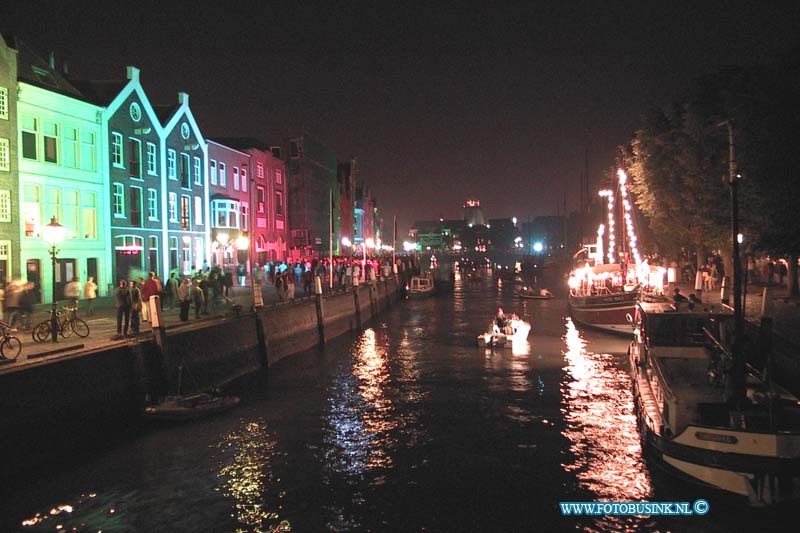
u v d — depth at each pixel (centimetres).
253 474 1592
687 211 4412
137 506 1406
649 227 5216
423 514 1380
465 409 2192
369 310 4991
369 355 3291
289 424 2009
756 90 2677
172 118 4325
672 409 1478
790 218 2478
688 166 4084
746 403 1421
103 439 1809
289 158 6850
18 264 2817
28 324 2245
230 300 3394
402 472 1611
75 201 3275
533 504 1427
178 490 1491
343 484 1537
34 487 1488
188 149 4547
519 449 1775
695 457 1355
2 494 1448
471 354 3294
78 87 3681
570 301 4931
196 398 2103
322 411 2166
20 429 1521
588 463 1661
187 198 4538
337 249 8794
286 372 2839
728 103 3095
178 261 4375
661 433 1474
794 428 1367
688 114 4022
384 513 1386
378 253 11962
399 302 6562
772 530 1293
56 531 1292
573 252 11688
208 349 2392
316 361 3119
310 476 1584
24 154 2933
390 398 2352
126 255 3719
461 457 1717
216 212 4978
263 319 2898
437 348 3512
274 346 3008
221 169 5125
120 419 1888
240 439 1852
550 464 1658
